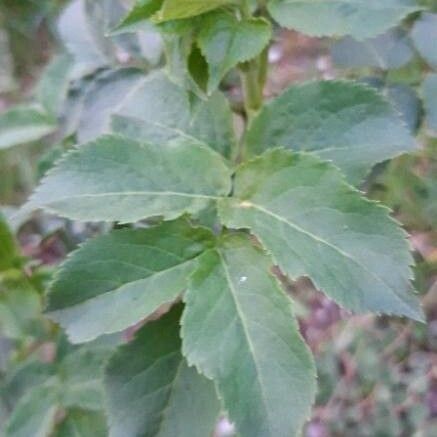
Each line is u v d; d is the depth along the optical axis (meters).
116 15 0.29
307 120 0.22
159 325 0.21
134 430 0.21
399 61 0.27
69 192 0.20
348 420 0.65
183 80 0.21
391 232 0.19
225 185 0.21
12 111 0.32
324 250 0.19
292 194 0.20
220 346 0.19
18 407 0.28
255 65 0.24
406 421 0.65
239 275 0.20
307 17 0.22
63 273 0.20
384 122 0.22
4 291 0.29
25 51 0.66
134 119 0.24
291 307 0.19
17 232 0.32
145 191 0.20
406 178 0.36
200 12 0.21
